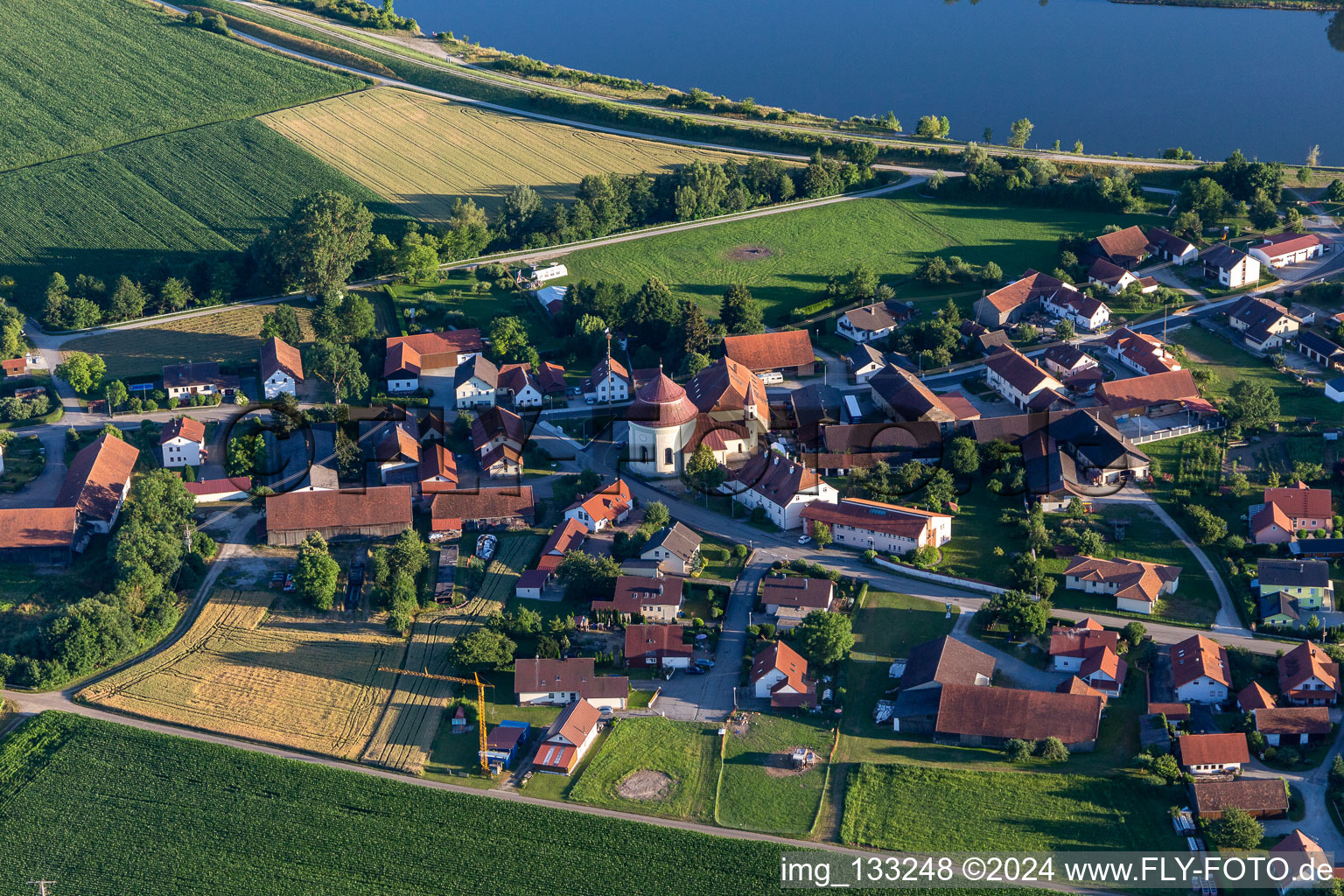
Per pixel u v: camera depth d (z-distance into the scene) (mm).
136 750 179625
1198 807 160500
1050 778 168500
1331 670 179625
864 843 161375
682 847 161625
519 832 164875
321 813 168750
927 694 181625
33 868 162375
